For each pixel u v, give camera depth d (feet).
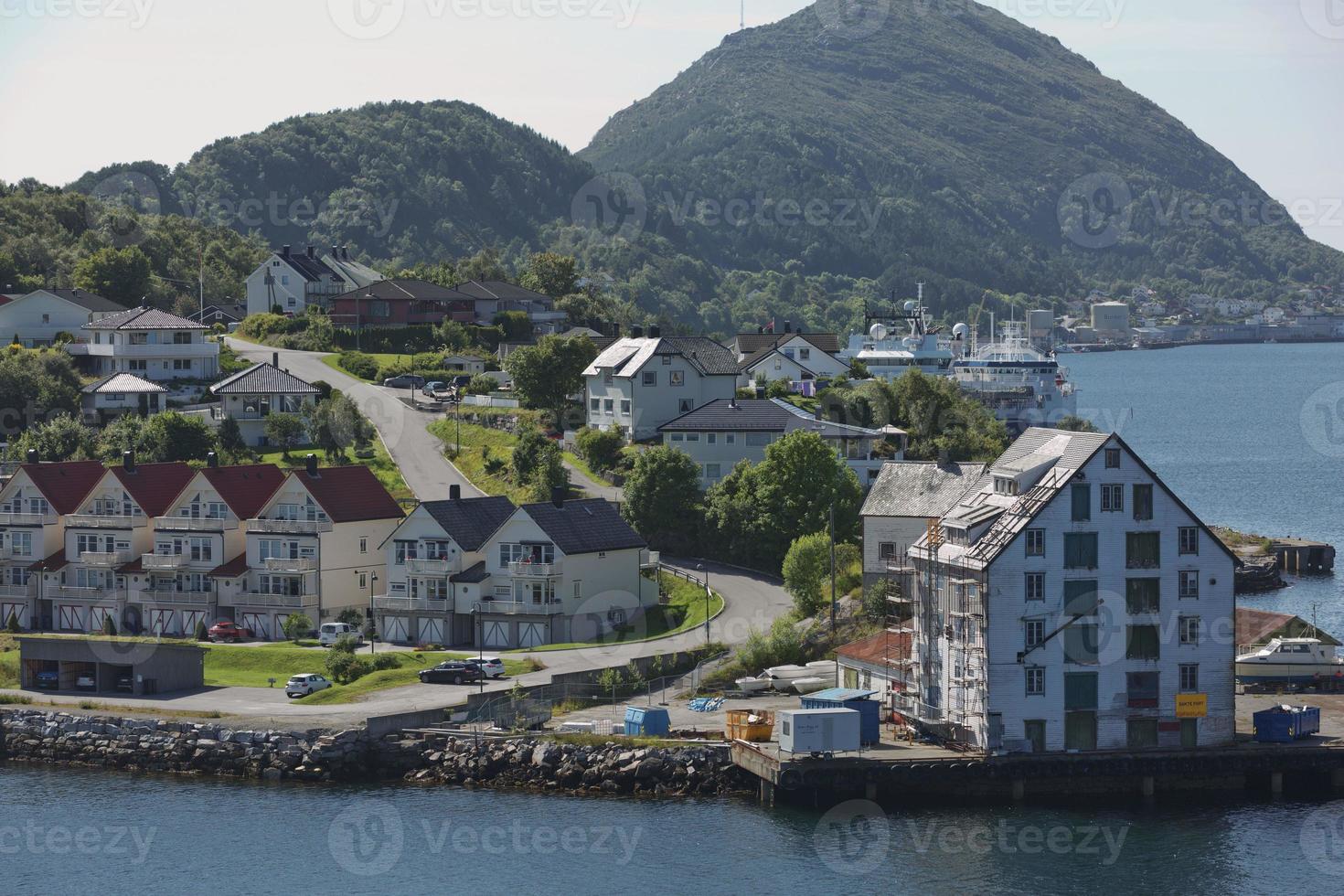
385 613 444.55
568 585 428.97
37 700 392.47
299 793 339.57
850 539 480.64
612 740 337.52
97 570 483.92
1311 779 323.78
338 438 606.96
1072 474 315.58
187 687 402.31
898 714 347.77
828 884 281.33
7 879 299.38
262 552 465.88
